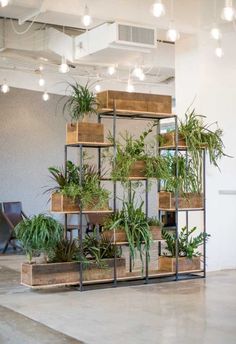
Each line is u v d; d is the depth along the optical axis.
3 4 5.49
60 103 11.03
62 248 6.33
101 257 6.49
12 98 10.34
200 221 7.53
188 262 7.00
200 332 4.52
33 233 6.05
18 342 4.27
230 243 7.80
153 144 7.10
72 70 10.38
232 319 4.93
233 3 6.82
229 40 7.70
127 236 6.43
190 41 7.71
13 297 5.94
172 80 11.36
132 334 4.47
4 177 10.26
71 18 7.27
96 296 5.95
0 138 10.21
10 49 8.68
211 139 6.99
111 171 6.51
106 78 10.91
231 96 7.86
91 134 6.32
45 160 10.83
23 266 6.27
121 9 7.02
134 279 6.70
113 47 7.14
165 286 6.49
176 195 6.82
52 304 5.58
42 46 8.60
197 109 7.60
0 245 10.22
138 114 6.74
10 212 10.06
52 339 4.35
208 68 7.65
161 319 4.94
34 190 10.66
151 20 7.23
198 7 7.57
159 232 6.74
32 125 10.62
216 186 7.64
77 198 6.25
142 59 8.97
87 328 4.67
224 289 6.30
